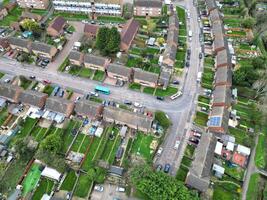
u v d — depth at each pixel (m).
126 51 157.12
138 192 108.00
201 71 148.25
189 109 133.00
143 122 121.69
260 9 183.88
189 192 100.44
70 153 118.44
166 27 171.50
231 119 128.62
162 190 99.19
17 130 125.38
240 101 136.88
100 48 152.25
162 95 138.75
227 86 134.00
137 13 178.62
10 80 145.00
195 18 178.62
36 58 156.38
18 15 183.00
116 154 116.44
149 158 116.62
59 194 107.31
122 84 143.00
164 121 122.88
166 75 143.12
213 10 175.50
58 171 111.00
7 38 159.75
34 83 144.38
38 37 166.88
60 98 131.88
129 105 134.88
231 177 112.56
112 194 107.88
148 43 160.62
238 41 164.75
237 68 145.38
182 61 153.00
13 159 116.56
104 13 180.25
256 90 139.75
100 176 110.62
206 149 112.12
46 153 110.94
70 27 174.00
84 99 133.38
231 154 118.75
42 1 181.00
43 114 129.12
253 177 112.69
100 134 123.38
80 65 151.88
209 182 107.44
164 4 187.75
